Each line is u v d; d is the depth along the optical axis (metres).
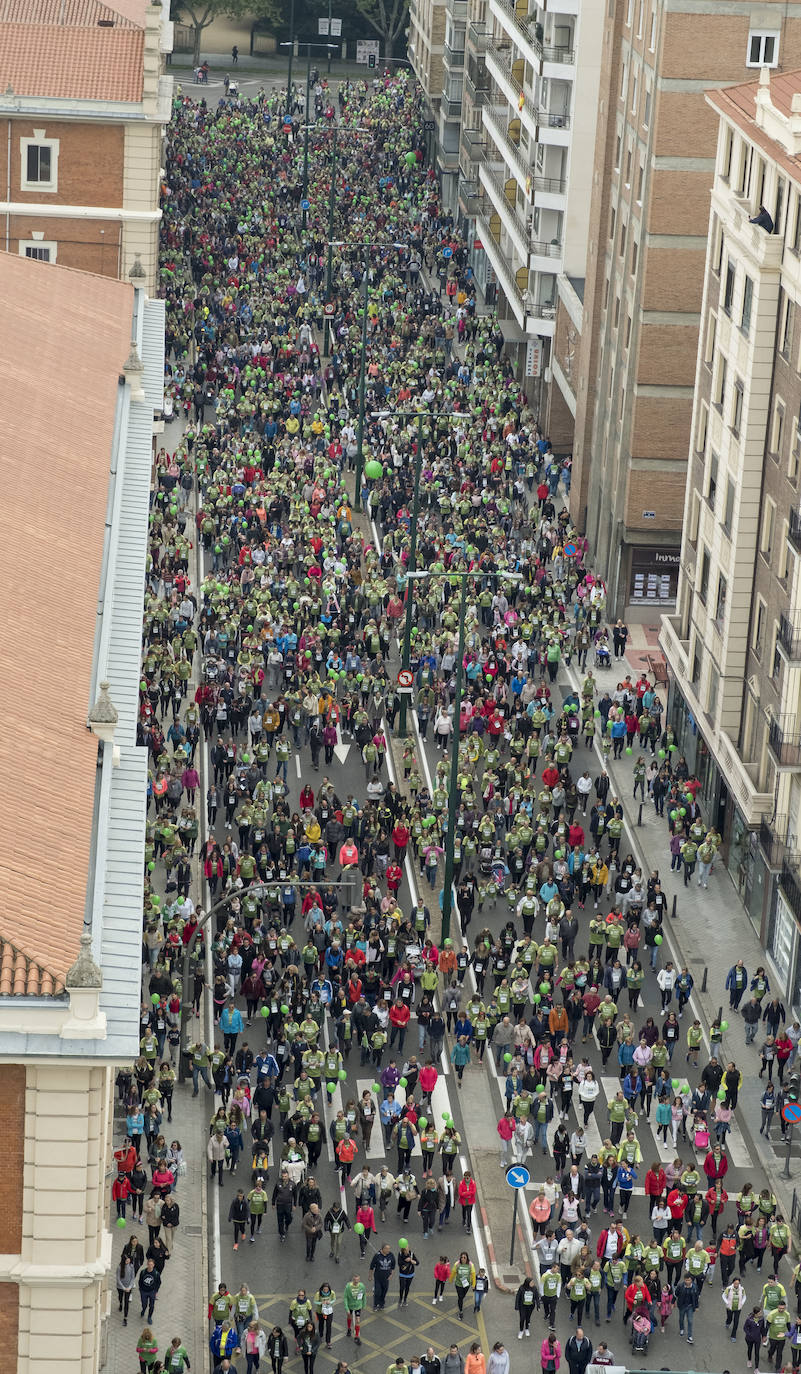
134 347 74.31
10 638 49.03
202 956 72.19
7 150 105.12
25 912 39.06
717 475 82.56
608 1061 68.12
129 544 60.66
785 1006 71.81
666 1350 55.75
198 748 87.44
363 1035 67.44
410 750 85.19
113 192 106.19
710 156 95.12
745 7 92.75
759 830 76.44
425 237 168.38
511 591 100.81
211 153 189.50
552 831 80.25
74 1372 39.06
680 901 79.75
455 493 112.88
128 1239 57.94
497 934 75.81
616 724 88.88
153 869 75.94
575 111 119.81
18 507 56.50
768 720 75.50
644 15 97.81
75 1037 36.78
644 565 102.12
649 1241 59.97
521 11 137.38
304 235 163.25
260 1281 57.25
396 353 136.38
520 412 128.12
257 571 98.25
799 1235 60.41
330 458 119.25
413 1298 57.31
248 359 133.12
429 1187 59.28
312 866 75.81
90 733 46.78
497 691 90.50
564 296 120.75
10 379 65.38
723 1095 64.38
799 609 71.56
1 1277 38.31
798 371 73.06
